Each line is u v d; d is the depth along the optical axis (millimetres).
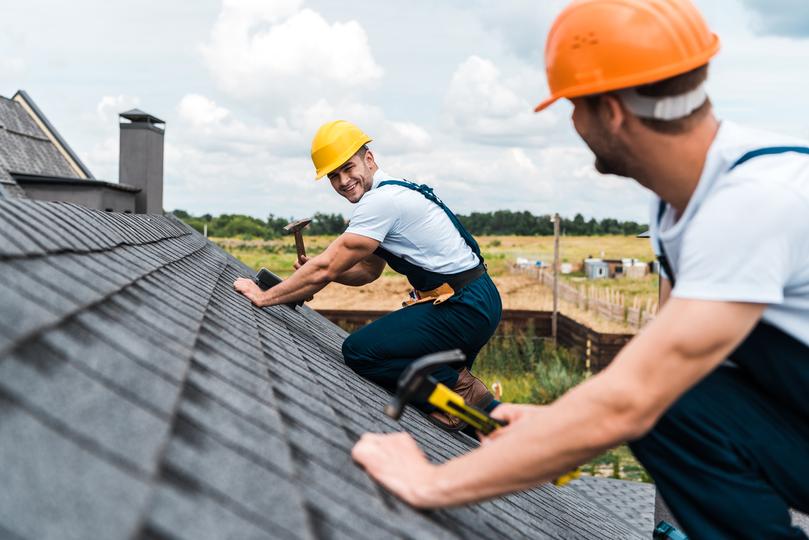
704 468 1862
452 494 1707
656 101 1622
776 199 1483
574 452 1577
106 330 1748
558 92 1722
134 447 1230
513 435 1647
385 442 1941
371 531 1508
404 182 3936
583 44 1647
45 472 1021
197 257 5949
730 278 1482
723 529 1896
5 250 1870
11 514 908
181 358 1912
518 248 92062
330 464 1794
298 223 4891
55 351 1410
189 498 1187
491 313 3959
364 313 24734
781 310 1657
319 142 4176
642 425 1544
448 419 3971
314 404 2381
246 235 94312
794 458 1857
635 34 1604
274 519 1286
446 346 3941
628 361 1531
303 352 3604
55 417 1171
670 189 1741
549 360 22328
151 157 9336
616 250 90500
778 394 1819
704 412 1855
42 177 8438
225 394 1836
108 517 1004
